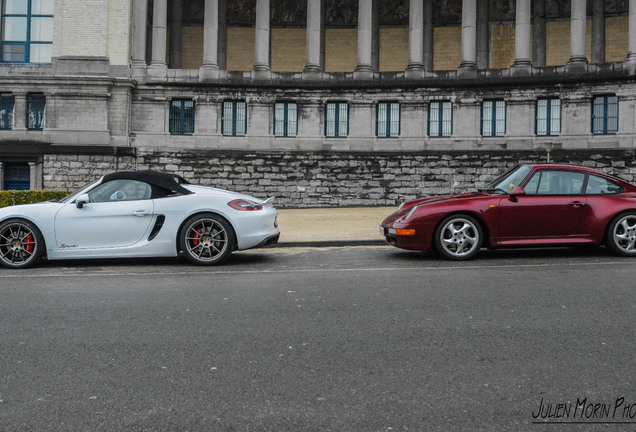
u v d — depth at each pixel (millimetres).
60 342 6695
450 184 37531
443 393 5105
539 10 43406
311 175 38188
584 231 13266
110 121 38781
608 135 36781
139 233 12930
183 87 39312
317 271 11883
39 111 38906
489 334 6852
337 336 6852
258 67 39500
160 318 7785
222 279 11016
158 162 38188
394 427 4453
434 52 44562
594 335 6785
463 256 13156
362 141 39156
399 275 11125
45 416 4707
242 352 6281
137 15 39812
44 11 39812
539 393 5082
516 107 38219
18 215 12781
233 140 39312
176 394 5137
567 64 37656
